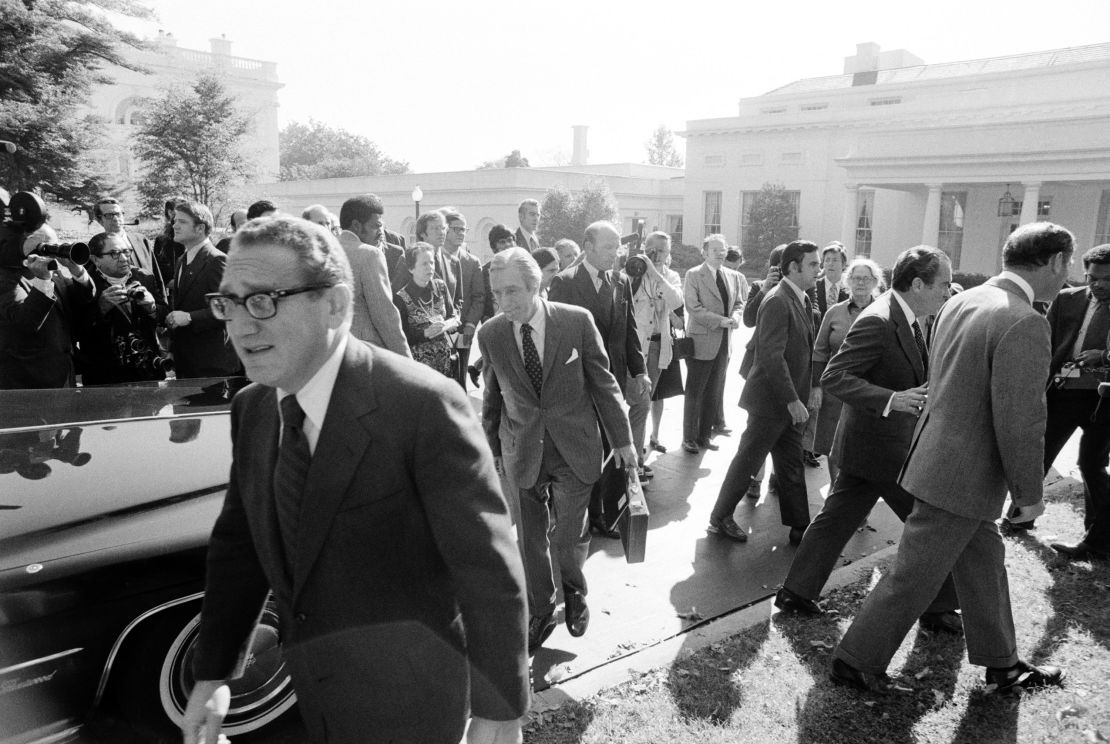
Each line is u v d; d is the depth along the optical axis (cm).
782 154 2973
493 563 134
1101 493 408
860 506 338
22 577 178
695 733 259
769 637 326
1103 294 414
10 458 232
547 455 313
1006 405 245
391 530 133
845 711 274
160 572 202
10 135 1792
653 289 579
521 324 301
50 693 186
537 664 304
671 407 817
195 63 4466
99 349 447
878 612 282
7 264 399
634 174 4072
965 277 1975
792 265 407
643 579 391
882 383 322
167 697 207
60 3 1914
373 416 129
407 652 138
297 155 8575
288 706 232
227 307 124
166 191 2600
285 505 133
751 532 461
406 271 539
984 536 274
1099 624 341
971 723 268
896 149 2191
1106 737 260
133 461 239
